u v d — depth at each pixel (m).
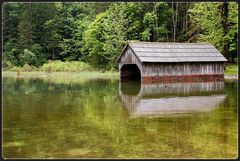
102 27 56.19
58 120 15.50
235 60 49.25
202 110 18.02
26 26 65.06
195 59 36.62
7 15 67.38
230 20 42.75
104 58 56.53
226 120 15.41
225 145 11.42
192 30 56.66
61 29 69.44
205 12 43.19
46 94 25.39
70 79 40.91
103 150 10.88
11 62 61.81
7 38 67.06
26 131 13.38
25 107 19.14
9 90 28.16
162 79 35.59
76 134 12.86
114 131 13.34
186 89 28.56
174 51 36.69
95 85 32.78
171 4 61.00
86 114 16.95
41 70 57.06
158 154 10.47
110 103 20.62
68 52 67.62
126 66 38.84
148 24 58.69
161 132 13.16
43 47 67.69
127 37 56.38
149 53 35.28
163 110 18.02
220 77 38.53
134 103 20.55
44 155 10.37
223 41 43.50
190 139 12.16
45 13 68.56
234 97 23.08
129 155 10.34
